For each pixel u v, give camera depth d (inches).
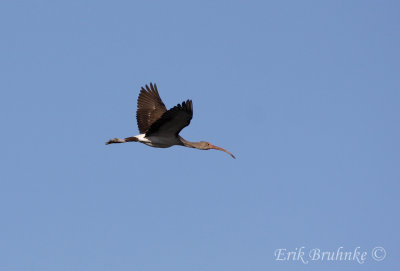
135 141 754.8
